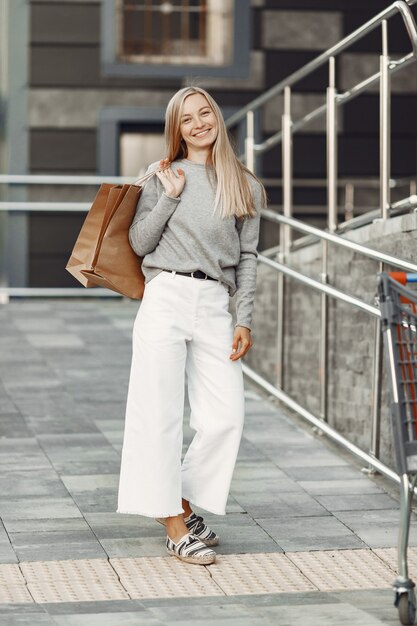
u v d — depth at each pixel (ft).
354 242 19.40
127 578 13.84
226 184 14.33
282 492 18.04
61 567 14.20
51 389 25.73
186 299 14.37
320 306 23.89
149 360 14.35
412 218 18.65
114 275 14.62
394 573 14.11
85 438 21.33
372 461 18.99
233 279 14.71
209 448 14.55
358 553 14.94
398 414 11.94
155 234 14.37
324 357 22.43
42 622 12.21
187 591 13.41
